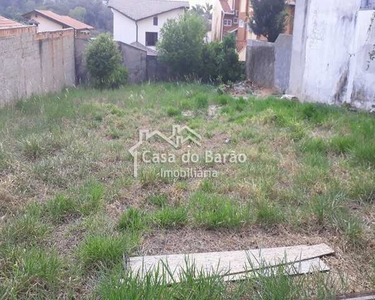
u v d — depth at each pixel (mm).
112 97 9312
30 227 3104
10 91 7895
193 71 13438
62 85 11391
